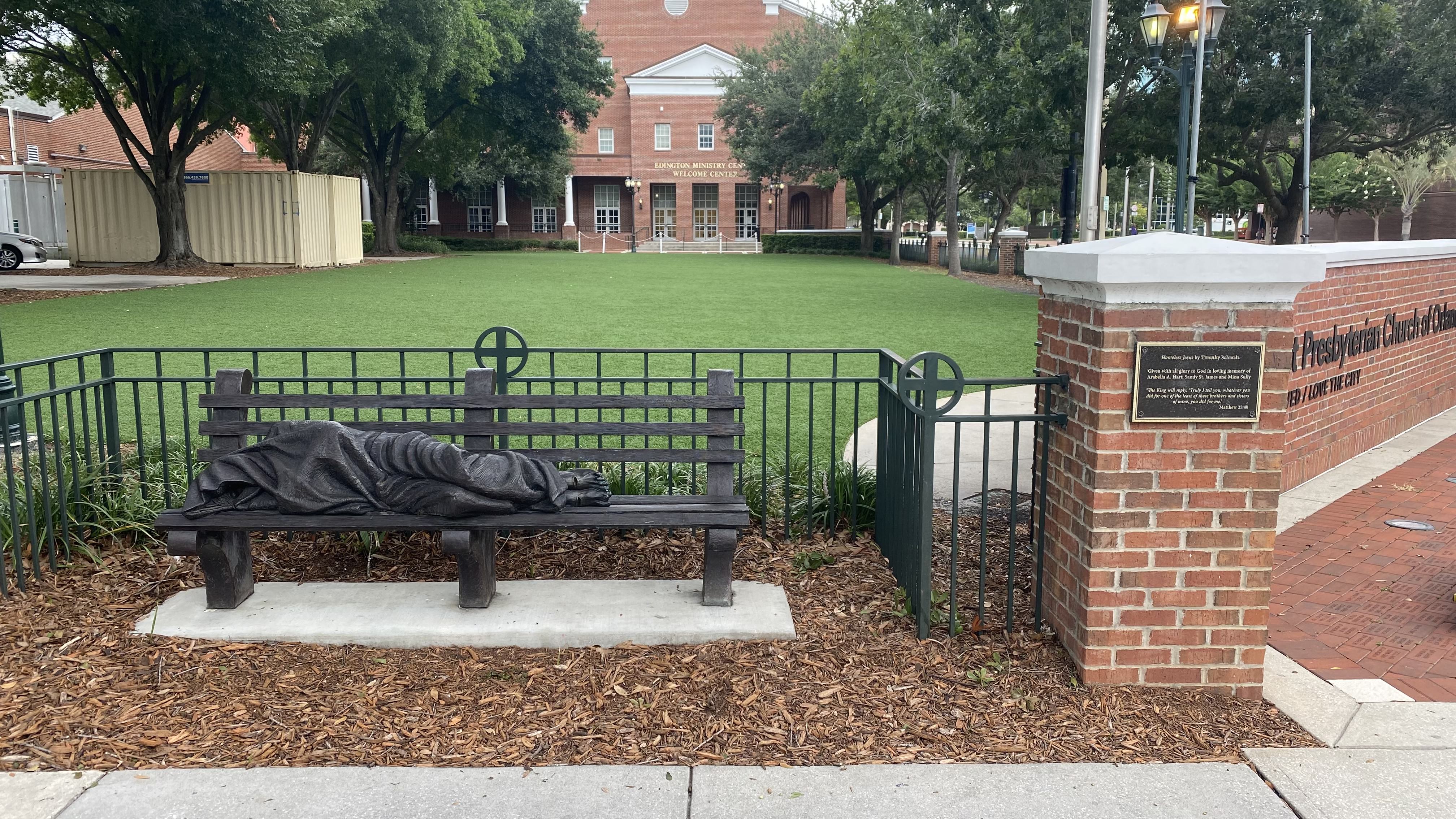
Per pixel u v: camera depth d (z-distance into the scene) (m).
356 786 2.83
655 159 60.97
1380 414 7.84
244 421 3.95
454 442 6.68
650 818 2.71
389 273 27.48
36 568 4.18
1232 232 69.50
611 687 3.42
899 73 27.55
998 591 4.32
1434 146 24.06
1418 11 20.95
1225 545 3.37
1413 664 3.83
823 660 3.63
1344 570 4.95
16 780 2.84
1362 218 53.09
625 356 11.95
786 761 3.00
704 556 4.44
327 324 14.66
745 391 9.70
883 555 4.75
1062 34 19.11
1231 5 18.84
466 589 3.89
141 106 25.25
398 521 3.71
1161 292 3.21
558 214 62.19
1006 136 20.59
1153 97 19.77
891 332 15.03
